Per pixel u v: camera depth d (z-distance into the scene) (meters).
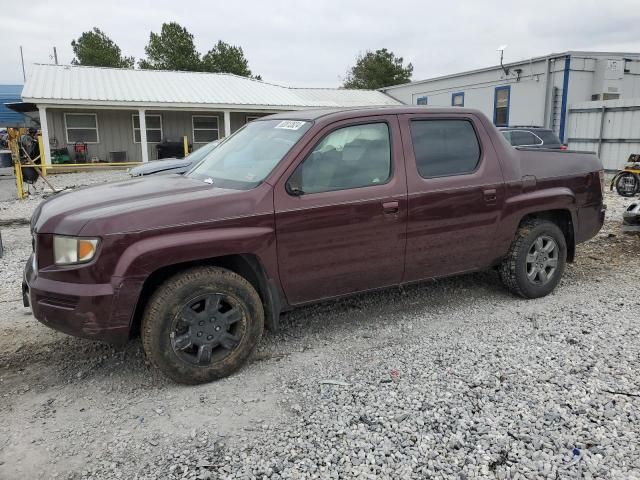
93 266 3.15
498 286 5.38
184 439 2.88
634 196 12.53
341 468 2.61
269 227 3.58
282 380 3.52
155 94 21.73
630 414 3.01
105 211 3.28
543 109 19.33
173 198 3.46
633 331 4.17
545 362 3.66
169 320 3.33
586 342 3.98
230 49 47.28
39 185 16.06
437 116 4.39
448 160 4.38
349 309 4.80
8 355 3.99
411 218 4.12
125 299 3.20
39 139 16.28
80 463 2.70
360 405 3.17
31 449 2.82
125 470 2.63
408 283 4.34
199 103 21.59
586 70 18.61
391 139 4.13
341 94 28.66
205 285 3.40
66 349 4.09
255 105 22.66
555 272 5.04
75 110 21.58
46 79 21.45
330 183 3.85
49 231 3.29
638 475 2.52
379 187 3.99
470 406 3.12
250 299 3.59
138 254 3.20
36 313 3.31
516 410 3.07
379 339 4.14
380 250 4.05
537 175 4.80
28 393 3.43
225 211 3.46
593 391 3.26
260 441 2.84
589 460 2.63
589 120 18.12
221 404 3.24
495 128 4.70
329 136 3.88
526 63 19.73
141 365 3.80
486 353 3.83
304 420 3.03
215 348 3.57
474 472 2.57
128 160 22.78
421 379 3.47
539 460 2.65
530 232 4.77
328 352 3.93
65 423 3.07
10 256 7.15
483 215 4.49
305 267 3.78
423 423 2.97
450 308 4.79
